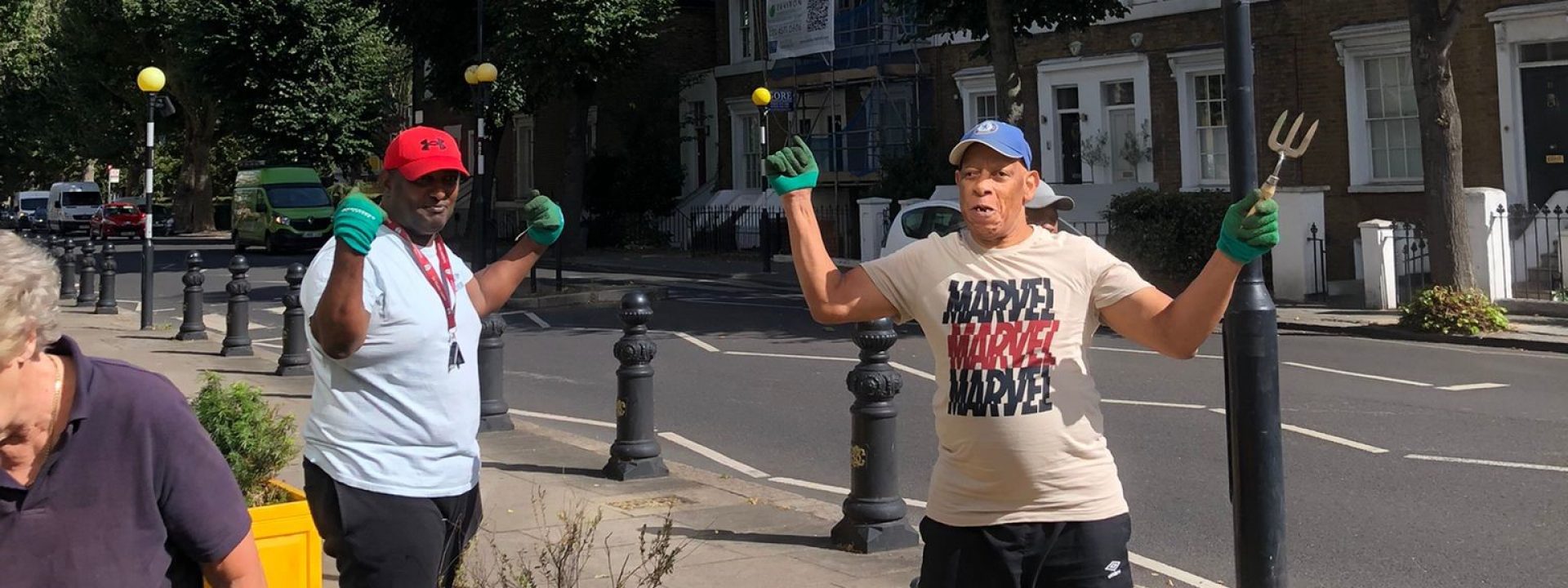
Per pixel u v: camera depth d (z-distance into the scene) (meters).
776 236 31.11
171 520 2.62
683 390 12.30
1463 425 9.75
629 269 29.42
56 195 62.44
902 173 26.94
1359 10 20.78
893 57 28.94
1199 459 8.80
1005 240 3.66
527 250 4.47
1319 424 9.89
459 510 4.09
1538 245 17.80
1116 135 25.03
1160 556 6.69
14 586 2.50
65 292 24.22
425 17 32.41
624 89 37.12
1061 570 3.58
